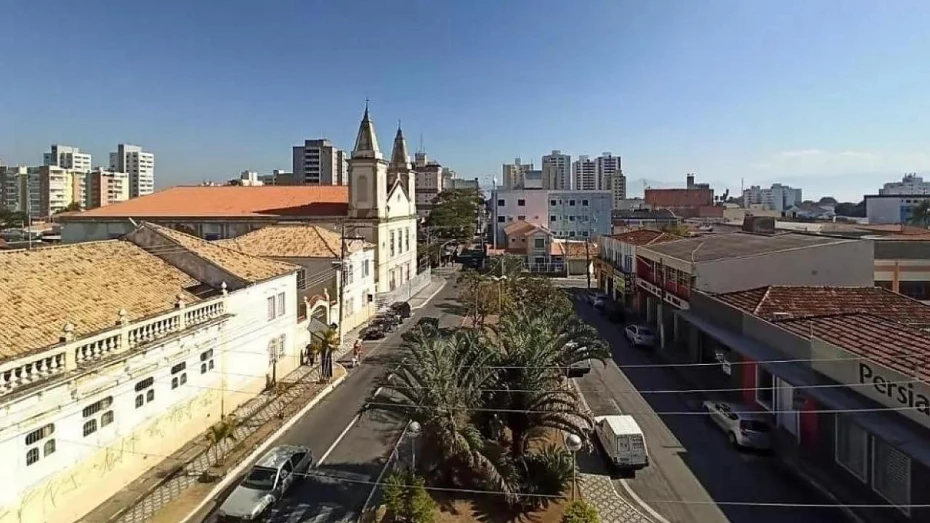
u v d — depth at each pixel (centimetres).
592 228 10719
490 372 2230
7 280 2259
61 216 6706
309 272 4650
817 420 2503
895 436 1945
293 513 2120
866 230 6712
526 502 2073
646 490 2267
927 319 3005
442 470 2189
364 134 6212
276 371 3591
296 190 7088
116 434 2212
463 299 5419
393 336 4841
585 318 5531
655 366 3891
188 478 2347
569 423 2219
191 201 6944
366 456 2594
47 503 1905
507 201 10556
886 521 1992
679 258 4197
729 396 3256
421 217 11794
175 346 2541
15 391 1767
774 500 2178
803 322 2875
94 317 2289
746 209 15438
